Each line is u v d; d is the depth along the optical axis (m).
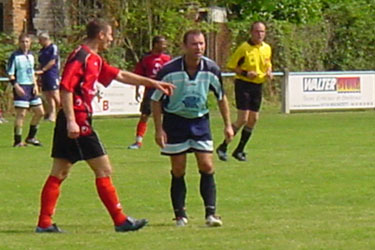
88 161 19.84
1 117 53.38
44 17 63.88
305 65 69.56
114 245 18.27
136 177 29.11
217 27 66.75
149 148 38.09
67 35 63.22
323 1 74.88
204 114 20.67
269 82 65.31
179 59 20.36
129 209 23.55
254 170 30.50
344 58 71.50
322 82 59.69
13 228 20.72
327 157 34.06
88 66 19.45
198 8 66.94
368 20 72.50
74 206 23.98
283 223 20.70
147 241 18.64
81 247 18.12
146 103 37.84
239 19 71.50
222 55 67.25
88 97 19.56
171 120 20.58
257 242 18.33
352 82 60.50
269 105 63.94
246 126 32.91
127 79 19.89
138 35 64.25
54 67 48.81
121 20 63.53
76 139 19.67
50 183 20.00
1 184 27.88
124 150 37.28
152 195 25.77
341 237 18.75
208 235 19.22
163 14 64.06
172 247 17.98
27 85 39.03
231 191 26.25
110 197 19.88
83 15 63.78
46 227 20.02
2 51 57.81
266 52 32.62
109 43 20.11
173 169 20.83
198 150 20.53
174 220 21.36
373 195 25.33
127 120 52.66
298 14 72.31
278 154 35.19
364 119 53.00
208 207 20.48
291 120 52.50
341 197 25.02
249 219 21.53
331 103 59.97
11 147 38.84
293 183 27.61
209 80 20.44
